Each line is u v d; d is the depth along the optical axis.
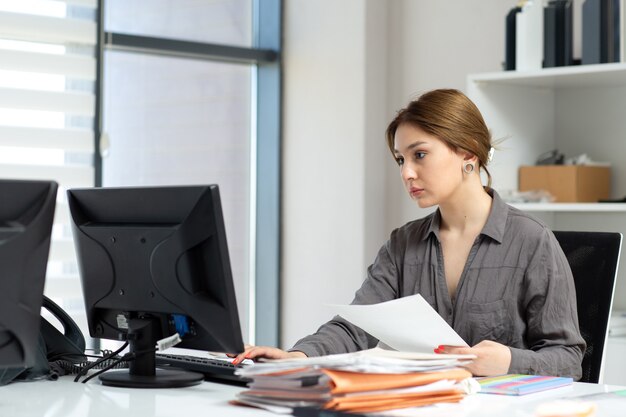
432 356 1.89
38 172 4.06
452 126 2.46
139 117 4.49
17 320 1.87
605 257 2.63
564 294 2.44
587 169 3.83
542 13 3.78
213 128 4.77
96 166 4.22
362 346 2.58
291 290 4.86
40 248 1.89
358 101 4.65
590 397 1.93
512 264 2.49
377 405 1.72
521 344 2.47
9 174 3.98
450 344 2.11
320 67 4.77
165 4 4.55
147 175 4.53
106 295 2.22
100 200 2.20
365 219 4.65
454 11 4.57
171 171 4.62
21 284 1.87
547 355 2.27
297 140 4.85
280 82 4.89
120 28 4.37
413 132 2.48
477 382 1.96
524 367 2.19
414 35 4.71
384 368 1.75
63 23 4.11
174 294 2.07
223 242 1.98
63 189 4.12
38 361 2.20
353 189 4.66
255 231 4.95
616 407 1.83
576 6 4.10
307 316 4.81
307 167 4.82
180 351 2.66
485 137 2.54
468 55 4.53
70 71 4.14
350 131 4.68
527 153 4.02
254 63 4.89
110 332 2.29
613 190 3.97
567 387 2.07
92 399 1.92
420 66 4.69
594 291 2.61
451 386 1.83
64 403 1.88
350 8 4.67
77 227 2.24
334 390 1.68
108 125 4.38
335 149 4.72
